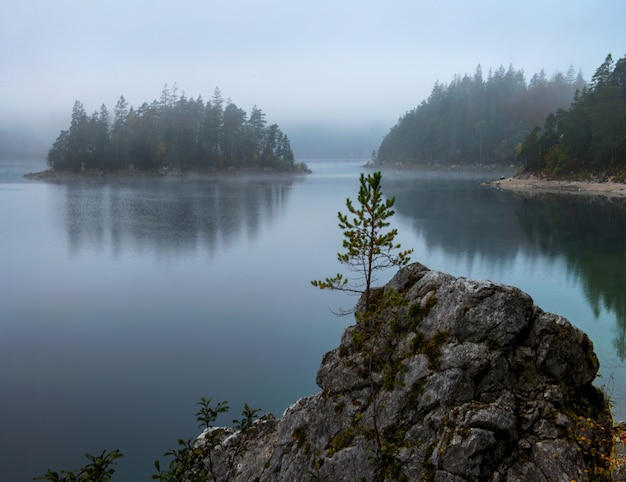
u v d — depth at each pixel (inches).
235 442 324.8
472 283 270.5
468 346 251.3
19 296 1198.9
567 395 242.4
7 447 568.7
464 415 229.5
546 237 1974.7
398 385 262.5
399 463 235.3
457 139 7790.4
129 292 1240.8
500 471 217.0
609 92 3772.1
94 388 718.5
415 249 1743.4
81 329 970.1
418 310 283.6
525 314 257.4
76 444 576.4
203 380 745.6
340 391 285.6
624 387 640.4
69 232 2161.7
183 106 6018.7
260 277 1397.6
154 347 876.0
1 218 2573.8
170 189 4448.8
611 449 230.4
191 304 1138.0
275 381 744.3
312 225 2433.6
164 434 598.5
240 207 3174.2
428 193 3937.0
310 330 967.6
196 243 1935.3
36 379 748.0
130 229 2260.1
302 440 283.9
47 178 5344.5
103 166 5600.4
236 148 6373.0
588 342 257.8
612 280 1316.4
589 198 3304.6
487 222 2389.3
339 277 292.5
